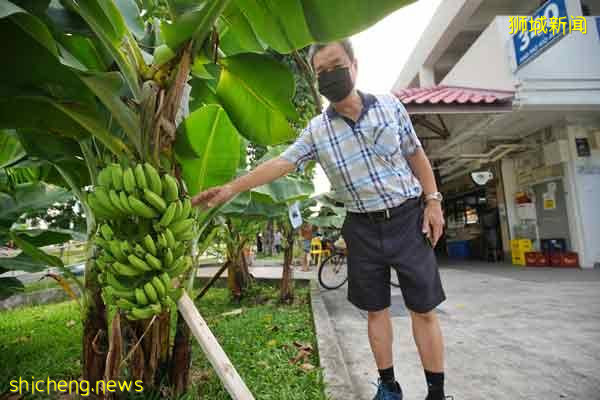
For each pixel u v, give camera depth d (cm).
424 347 179
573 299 430
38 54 133
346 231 200
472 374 237
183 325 186
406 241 180
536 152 781
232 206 276
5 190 279
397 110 186
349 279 199
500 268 767
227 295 572
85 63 171
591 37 607
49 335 346
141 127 142
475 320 366
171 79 145
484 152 815
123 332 170
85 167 205
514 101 576
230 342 298
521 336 307
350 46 167
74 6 128
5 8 102
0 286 259
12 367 251
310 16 133
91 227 178
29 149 187
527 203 804
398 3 118
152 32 230
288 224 486
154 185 127
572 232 699
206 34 141
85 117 142
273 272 904
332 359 244
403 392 216
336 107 181
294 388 212
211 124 181
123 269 122
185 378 188
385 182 179
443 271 796
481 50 680
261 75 192
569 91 587
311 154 195
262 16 144
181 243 135
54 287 646
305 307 461
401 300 494
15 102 150
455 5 765
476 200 1023
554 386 216
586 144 689
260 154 710
